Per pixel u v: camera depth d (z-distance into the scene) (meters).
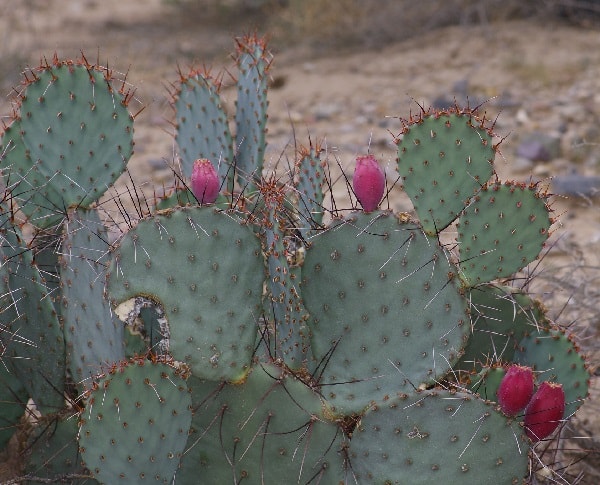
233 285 4.65
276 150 8.08
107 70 5.46
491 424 4.44
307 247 4.70
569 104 13.82
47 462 5.28
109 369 4.97
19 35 18.53
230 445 4.82
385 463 4.55
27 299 5.26
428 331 4.69
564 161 12.03
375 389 4.71
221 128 6.30
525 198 4.96
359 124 13.65
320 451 4.71
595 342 6.95
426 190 5.06
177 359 4.66
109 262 4.64
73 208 5.47
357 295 4.70
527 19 17.33
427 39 16.80
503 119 13.42
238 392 4.75
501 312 5.32
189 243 4.59
